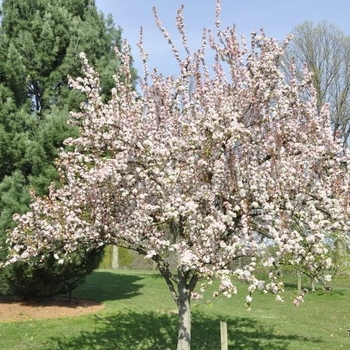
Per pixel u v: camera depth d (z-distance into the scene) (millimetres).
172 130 8531
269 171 7777
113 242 8805
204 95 8398
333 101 28312
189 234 7820
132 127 8094
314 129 8484
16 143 13609
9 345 10195
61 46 15273
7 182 13305
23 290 14266
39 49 14875
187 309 8422
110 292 18172
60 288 14578
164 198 7832
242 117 8430
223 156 7828
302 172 8133
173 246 7508
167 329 12117
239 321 14039
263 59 8383
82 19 16562
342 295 19656
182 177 7824
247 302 6883
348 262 17125
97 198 8633
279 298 7145
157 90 9070
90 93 8797
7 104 13688
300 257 7309
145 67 9164
